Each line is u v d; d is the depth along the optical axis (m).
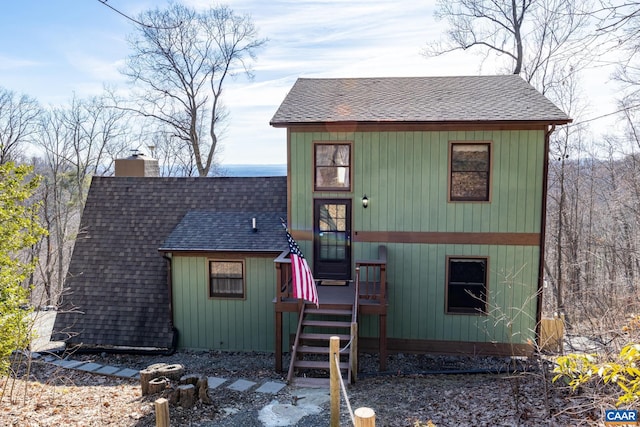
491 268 11.37
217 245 12.12
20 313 8.22
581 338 11.69
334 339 6.55
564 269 20.41
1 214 7.91
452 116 11.04
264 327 12.17
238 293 12.28
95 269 13.10
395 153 11.45
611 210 18.81
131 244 13.39
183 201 14.14
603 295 12.38
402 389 9.07
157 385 8.28
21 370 10.33
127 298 12.64
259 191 14.17
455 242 11.43
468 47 21.92
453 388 9.07
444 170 11.32
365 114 11.47
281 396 8.66
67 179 28.45
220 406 8.04
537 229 11.17
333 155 11.73
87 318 12.48
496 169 11.16
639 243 15.15
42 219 27.53
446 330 11.59
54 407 7.61
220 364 11.20
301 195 11.84
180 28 25.38
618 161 20.66
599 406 5.35
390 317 11.73
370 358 11.45
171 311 12.32
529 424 6.72
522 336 11.33
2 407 7.43
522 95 12.28
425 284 11.59
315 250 11.94
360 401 8.39
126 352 12.05
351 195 11.67
